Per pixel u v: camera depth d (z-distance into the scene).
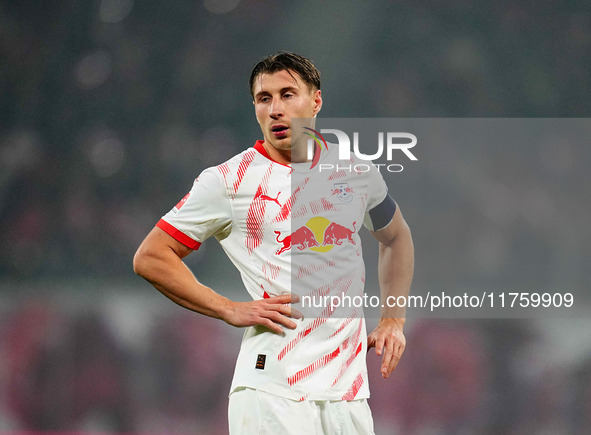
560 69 44.56
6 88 45.47
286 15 45.81
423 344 26.38
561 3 44.53
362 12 45.31
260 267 10.59
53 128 44.88
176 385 27.83
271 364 10.35
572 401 25.95
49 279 39.69
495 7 44.56
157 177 43.91
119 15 46.28
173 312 28.52
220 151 44.75
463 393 25.89
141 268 10.56
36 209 42.34
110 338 28.36
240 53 45.81
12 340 28.31
